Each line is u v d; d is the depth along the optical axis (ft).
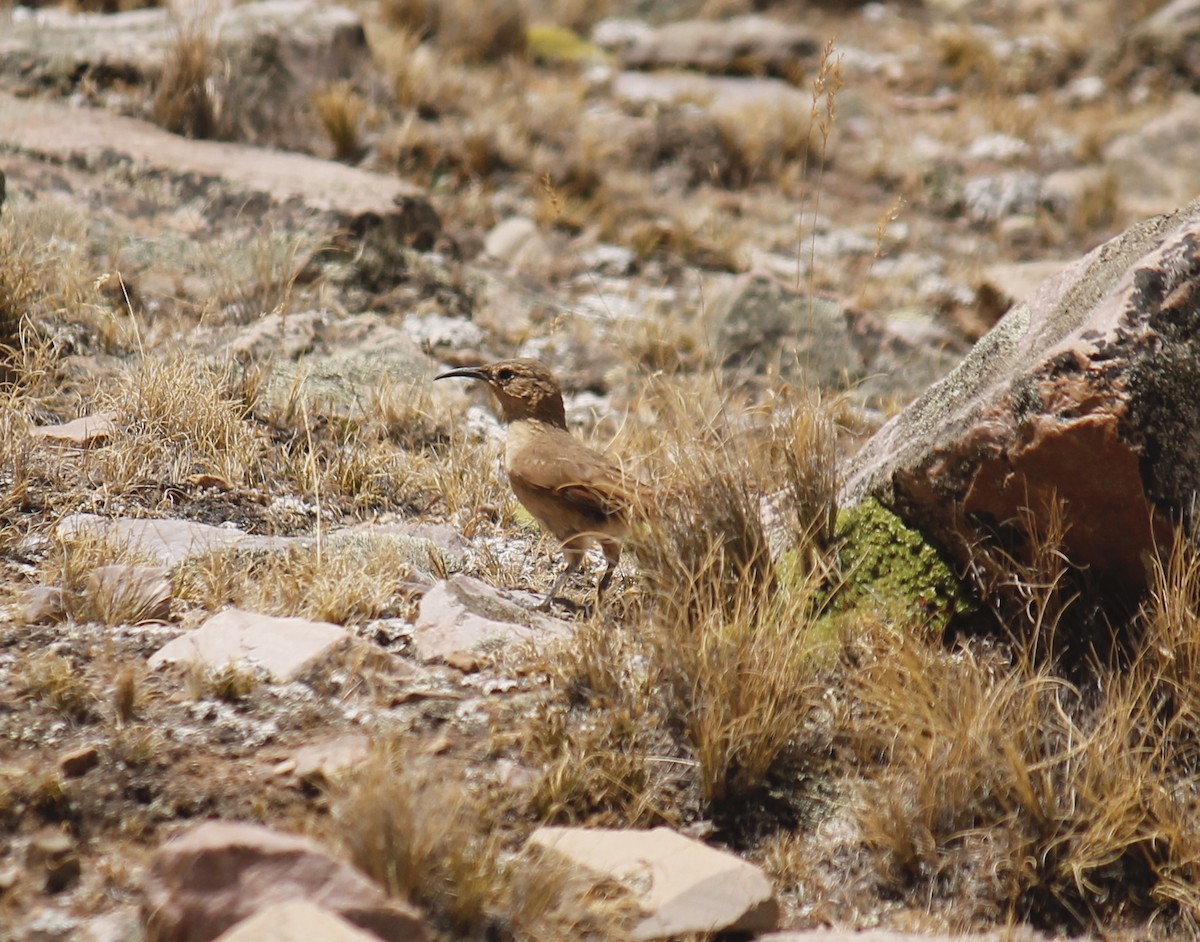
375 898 20.21
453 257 59.62
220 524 36.47
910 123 88.99
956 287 66.23
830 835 25.59
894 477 31.19
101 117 62.03
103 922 20.67
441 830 21.90
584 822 24.76
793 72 94.63
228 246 52.85
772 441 33.96
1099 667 28.09
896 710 26.96
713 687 26.55
